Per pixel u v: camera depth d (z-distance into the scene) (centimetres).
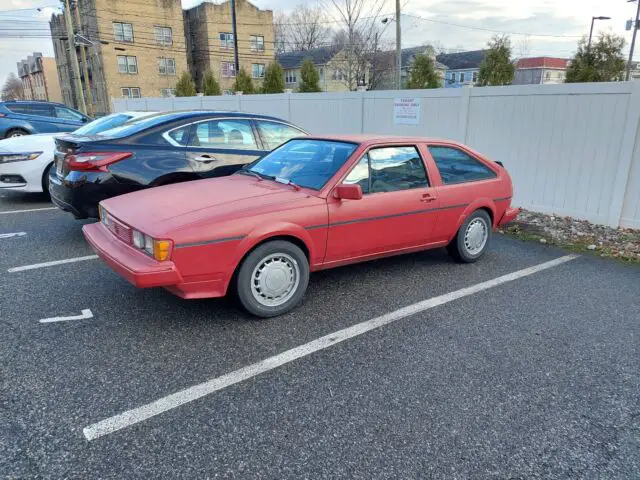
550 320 387
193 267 328
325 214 387
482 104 795
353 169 411
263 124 620
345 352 329
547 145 725
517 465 228
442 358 324
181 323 365
